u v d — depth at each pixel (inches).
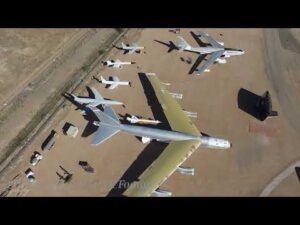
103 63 3134.8
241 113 2844.5
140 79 3031.5
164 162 2406.5
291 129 2760.8
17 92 2910.9
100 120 2610.7
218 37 3412.9
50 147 2591.0
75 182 2442.2
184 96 2933.1
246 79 3070.9
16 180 2445.9
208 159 2571.4
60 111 2797.7
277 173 2524.6
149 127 2647.6
